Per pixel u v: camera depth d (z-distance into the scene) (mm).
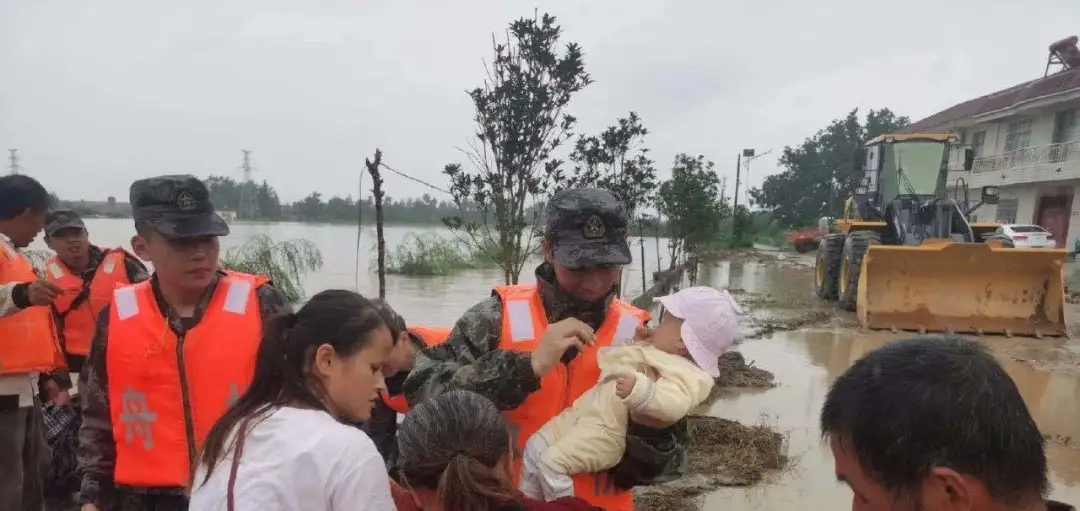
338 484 1407
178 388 2260
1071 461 4973
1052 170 22031
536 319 2217
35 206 3498
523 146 6035
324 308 1588
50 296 2986
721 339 2111
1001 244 10352
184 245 2266
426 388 2066
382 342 1627
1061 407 6305
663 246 30844
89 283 4449
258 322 2410
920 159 12133
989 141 25984
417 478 1537
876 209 12477
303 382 1563
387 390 2732
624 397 1936
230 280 2473
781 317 11086
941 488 995
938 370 1013
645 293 11055
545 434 2137
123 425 2258
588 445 2031
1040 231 19875
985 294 9820
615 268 2143
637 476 2109
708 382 2064
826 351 8617
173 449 2248
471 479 1439
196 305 2410
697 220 13703
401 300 11664
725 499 4199
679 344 2125
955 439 963
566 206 2107
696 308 2111
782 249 35688
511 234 6246
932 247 9648
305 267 14727
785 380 7090
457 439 1506
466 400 1585
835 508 4090
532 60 6051
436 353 2197
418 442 1523
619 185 7418
